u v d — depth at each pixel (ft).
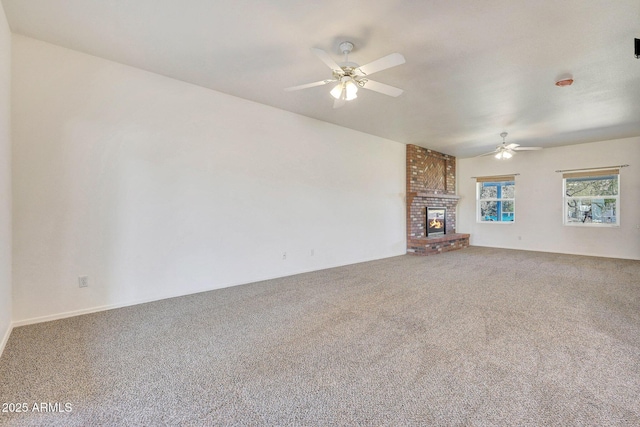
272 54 9.53
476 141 21.30
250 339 7.97
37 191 8.98
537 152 23.73
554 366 6.60
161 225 11.28
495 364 6.70
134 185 10.66
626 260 19.47
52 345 7.57
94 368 6.54
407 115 15.38
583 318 9.34
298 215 15.71
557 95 12.49
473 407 5.30
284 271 15.11
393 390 5.80
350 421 4.98
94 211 9.89
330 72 10.79
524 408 5.26
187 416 5.09
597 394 5.62
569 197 22.59
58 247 9.32
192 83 11.86
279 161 14.82
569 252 22.33
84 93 9.69
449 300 11.18
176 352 7.26
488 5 7.07
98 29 8.32
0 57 7.30
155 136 11.08
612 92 12.19
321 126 16.71
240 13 7.50
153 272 11.12
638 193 19.60
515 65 10.02
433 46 8.90
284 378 6.20
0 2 7.17
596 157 21.08
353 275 15.29
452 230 26.91
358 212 18.99
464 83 11.42
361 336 8.14
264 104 14.12
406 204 22.62
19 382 6.00
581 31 8.08
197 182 12.14
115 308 10.28
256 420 5.01
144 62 10.19
